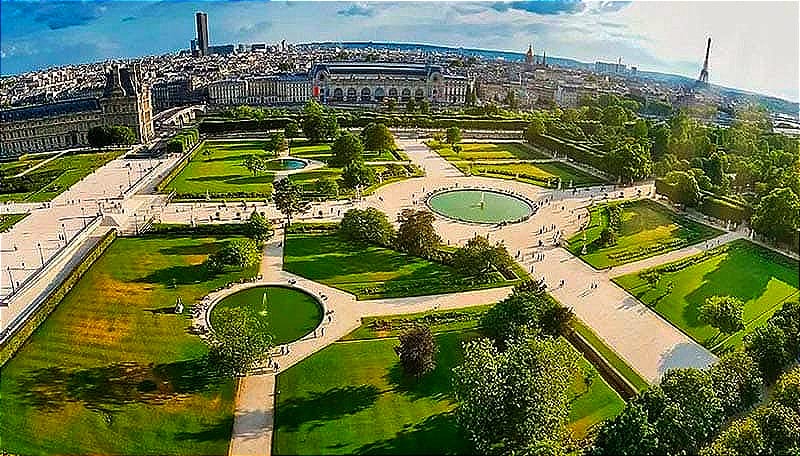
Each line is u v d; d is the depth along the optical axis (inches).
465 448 5452.8
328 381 6407.5
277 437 5570.9
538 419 5187.0
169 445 5467.5
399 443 5506.9
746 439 5000.0
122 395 6151.6
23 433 5541.3
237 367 6166.3
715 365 6240.2
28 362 6697.8
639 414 5113.2
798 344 6683.1
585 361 6840.6
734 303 7470.5
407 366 6314.0
